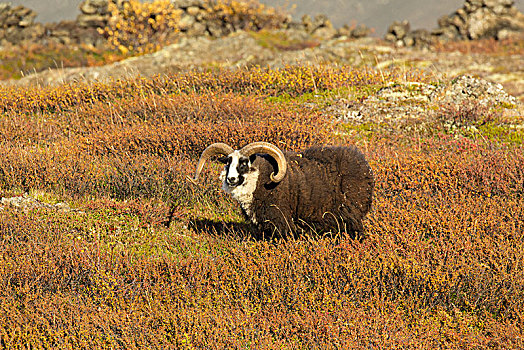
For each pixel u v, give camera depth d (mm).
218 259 26703
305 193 27516
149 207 33875
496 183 34062
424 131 52406
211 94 60281
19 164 39219
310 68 69750
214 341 20078
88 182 38438
